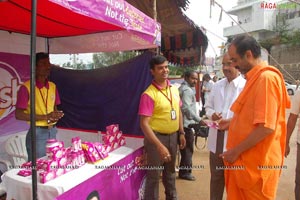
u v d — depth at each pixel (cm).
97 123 409
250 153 168
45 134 274
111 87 396
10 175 208
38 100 273
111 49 375
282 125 177
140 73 374
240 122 174
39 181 197
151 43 324
